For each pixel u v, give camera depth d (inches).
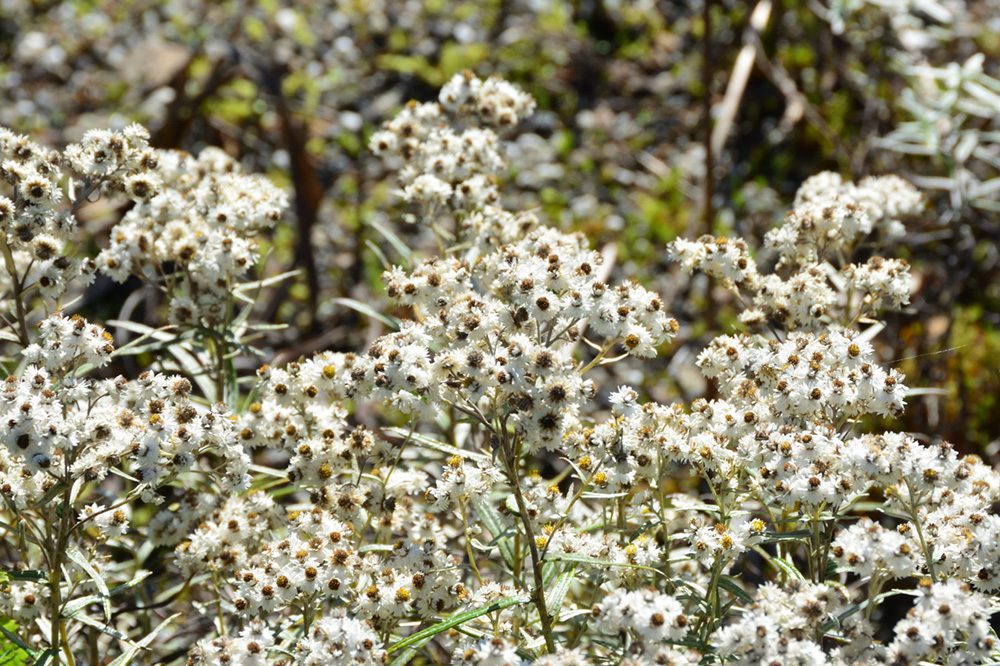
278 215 235.1
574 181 489.4
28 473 175.6
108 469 174.2
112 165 212.1
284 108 421.7
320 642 163.9
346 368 205.6
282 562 181.9
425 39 581.9
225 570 205.2
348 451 199.9
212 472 198.8
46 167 205.6
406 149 259.6
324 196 479.8
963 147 351.3
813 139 495.2
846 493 171.8
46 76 555.8
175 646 235.9
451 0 609.0
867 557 164.9
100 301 387.5
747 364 202.1
